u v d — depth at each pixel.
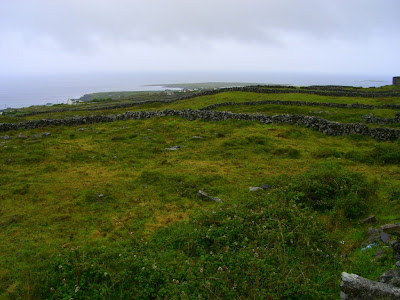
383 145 18.75
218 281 6.50
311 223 9.06
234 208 10.19
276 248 7.79
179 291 6.25
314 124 25.33
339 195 11.20
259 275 6.64
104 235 9.38
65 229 9.70
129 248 8.32
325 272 7.17
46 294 6.57
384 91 48.91
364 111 33.75
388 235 8.23
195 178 14.12
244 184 13.53
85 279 6.82
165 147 20.17
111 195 12.31
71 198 12.03
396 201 10.76
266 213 9.60
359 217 10.09
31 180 14.05
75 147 20.00
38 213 10.76
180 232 9.16
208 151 19.00
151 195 12.38
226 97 45.81
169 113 30.53
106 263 7.39
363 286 5.57
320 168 14.83
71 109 49.19
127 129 25.38
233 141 21.12
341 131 23.66
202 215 9.94
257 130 24.36
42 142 21.19
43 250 8.45
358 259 7.50
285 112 34.78
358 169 15.55
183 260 7.74
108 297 6.44
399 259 6.90
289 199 10.88
